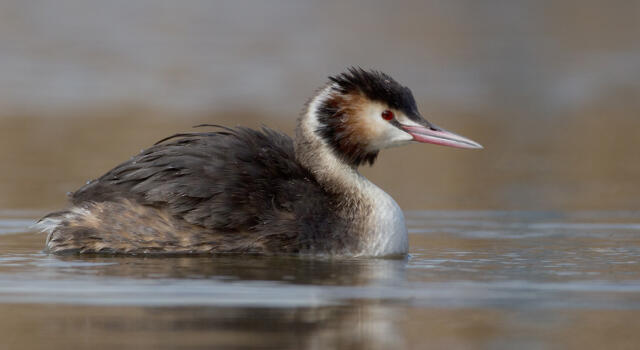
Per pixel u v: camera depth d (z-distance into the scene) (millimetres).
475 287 11375
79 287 11180
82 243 13352
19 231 15711
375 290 11188
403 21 58188
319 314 10062
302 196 13578
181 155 13523
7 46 46469
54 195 19844
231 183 13312
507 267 12688
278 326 9594
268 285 11375
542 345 9062
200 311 10117
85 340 9094
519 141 28547
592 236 15492
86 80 38625
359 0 66312
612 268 12594
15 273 11961
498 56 46688
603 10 62406
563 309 10367
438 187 21797
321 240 13375
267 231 13242
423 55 46344
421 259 13328
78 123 29500
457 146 14008
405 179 23000
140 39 50000
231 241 13242
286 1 64812
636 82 40031
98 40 49375
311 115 14000
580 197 20219
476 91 37781
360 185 13820
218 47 48031
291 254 13336
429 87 38312
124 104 33312
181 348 8828
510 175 23406
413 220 17391
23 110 31812
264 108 32562
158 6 60875
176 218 13242
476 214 18078
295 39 51031
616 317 10008
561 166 24641
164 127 28719
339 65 43000
